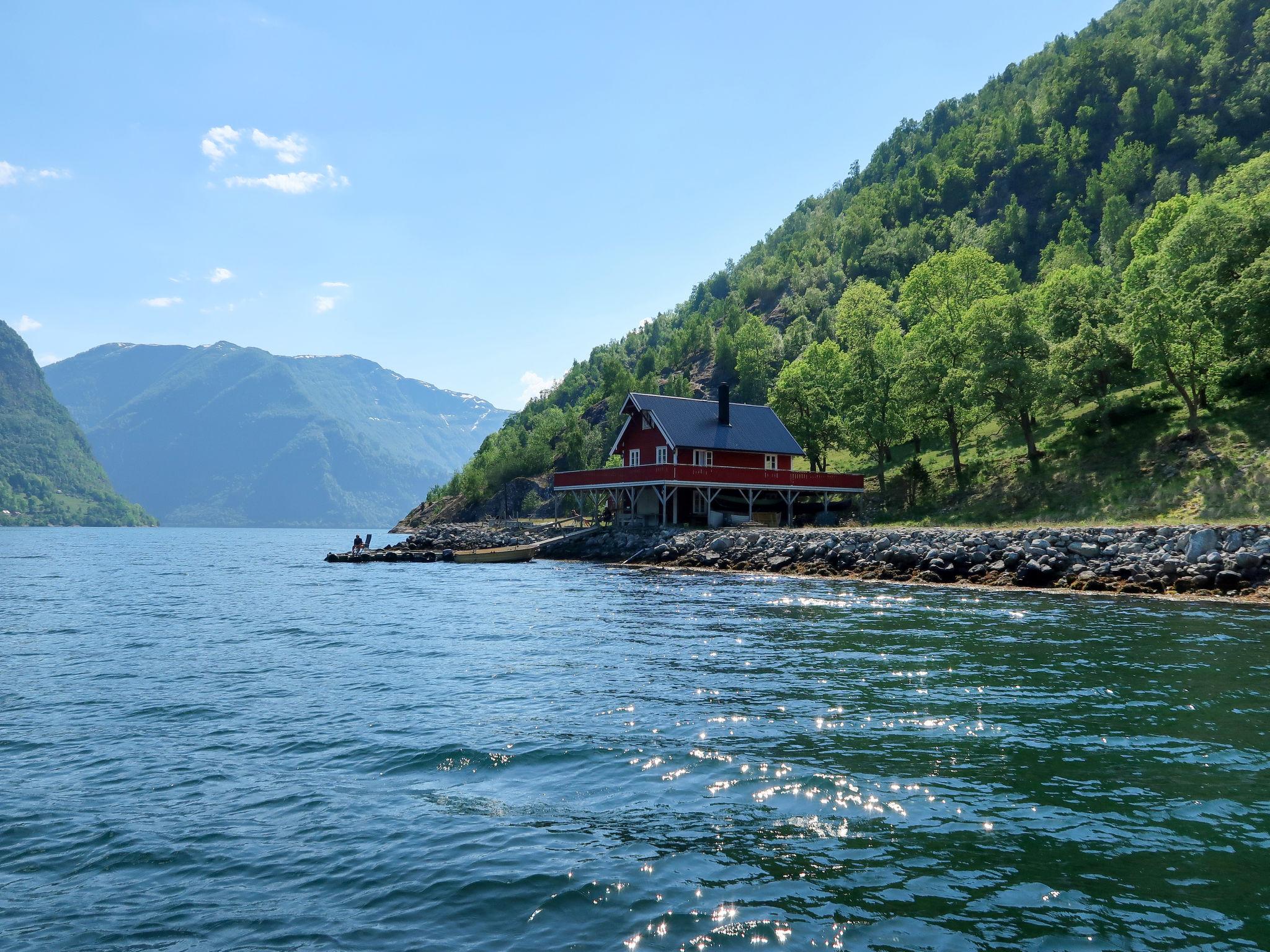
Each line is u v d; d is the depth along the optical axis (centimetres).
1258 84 18688
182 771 1067
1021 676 1560
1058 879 714
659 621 2488
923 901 678
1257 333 4688
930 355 6216
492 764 1070
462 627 2459
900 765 1034
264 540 18338
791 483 5975
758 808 896
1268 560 2744
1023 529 3650
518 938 630
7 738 1238
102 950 626
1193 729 1185
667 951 607
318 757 1122
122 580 4931
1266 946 603
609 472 6294
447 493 16012
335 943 628
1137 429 5156
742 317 19638
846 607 2723
